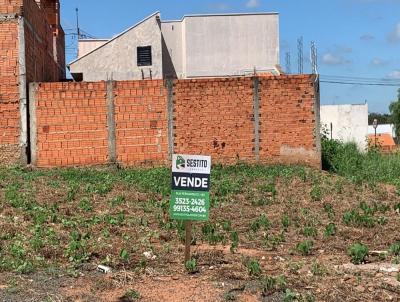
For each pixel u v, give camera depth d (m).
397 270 7.34
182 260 7.75
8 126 17.16
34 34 19.17
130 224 10.23
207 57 38.41
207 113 18.00
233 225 10.52
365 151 26.81
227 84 18.03
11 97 17.12
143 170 17.27
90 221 10.26
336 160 20.23
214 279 6.82
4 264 7.21
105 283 6.55
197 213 7.13
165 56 38.94
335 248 8.76
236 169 17.44
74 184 14.64
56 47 27.20
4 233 9.00
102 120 17.62
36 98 17.30
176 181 7.11
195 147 17.98
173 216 7.12
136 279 6.81
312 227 10.20
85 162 17.56
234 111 18.06
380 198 13.99
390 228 10.36
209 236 9.23
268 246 8.82
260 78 18.09
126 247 8.38
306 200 13.35
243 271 7.18
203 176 7.15
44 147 17.38
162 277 6.92
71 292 6.25
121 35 36.16
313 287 6.50
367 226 10.51
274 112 18.20
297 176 16.58
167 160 17.88
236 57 38.53
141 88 17.75
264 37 38.72
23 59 17.11
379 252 8.35
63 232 9.35
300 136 18.28
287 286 6.49
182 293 6.28
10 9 17.00
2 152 17.16
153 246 8.61
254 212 11.83
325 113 48.75
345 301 6.08
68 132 17.48
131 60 36.12
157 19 36.19
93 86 17.56
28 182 14.91
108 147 17.66
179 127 17.91
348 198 13.79
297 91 18.23
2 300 5.92
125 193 13.59
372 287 6.54
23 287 6.38
